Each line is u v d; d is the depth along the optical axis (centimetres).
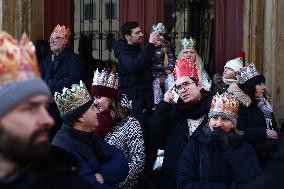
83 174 436
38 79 264
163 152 574
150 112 642
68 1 800
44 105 264
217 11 768
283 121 675
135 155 525
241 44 758
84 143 450
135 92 642
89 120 450
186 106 534
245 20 738
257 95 602
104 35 795
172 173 530
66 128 450
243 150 464
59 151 291
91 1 799
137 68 637
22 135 255
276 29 709
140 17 785
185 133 533
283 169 208
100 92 527
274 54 711
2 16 755
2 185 257
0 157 259
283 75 709
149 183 562
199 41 773
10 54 259
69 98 443
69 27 802
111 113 533
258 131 571
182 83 530
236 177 457
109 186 450
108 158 466
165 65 691
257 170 458
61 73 709
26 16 769
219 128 472
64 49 719
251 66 605
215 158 474
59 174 276
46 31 791
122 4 790
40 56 756
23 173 261
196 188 464
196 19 774
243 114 579
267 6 720
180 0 777
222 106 475
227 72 657
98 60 794
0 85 257
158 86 676
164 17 782
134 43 668
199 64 689
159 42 653
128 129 529
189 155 482
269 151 573
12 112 255
